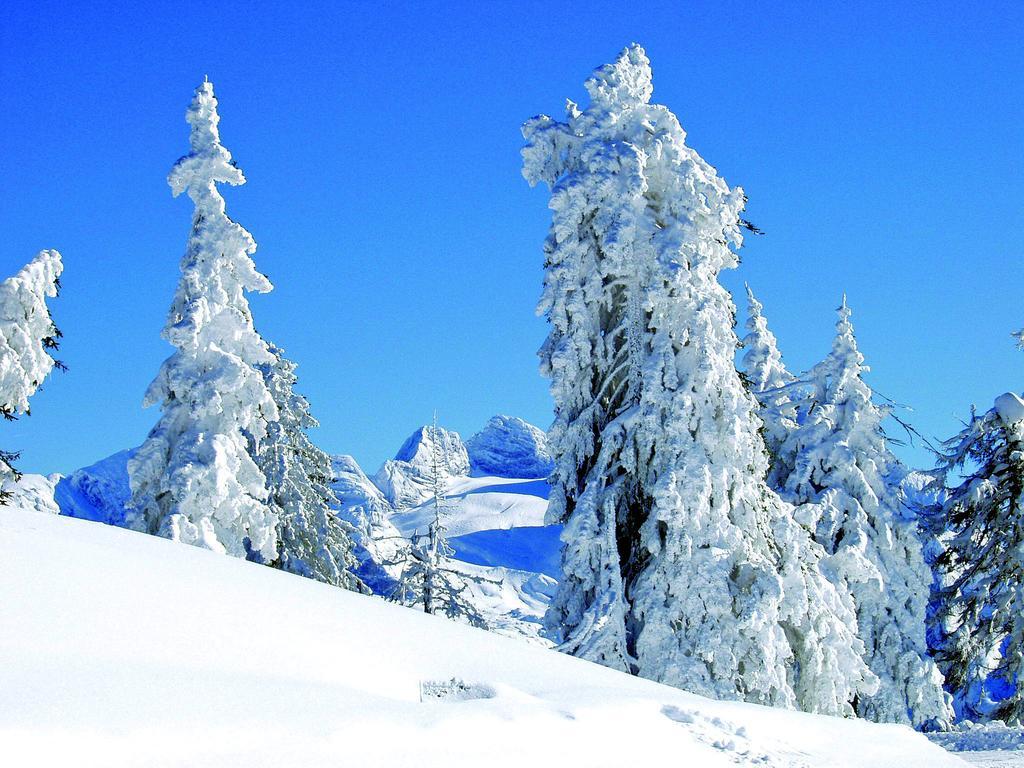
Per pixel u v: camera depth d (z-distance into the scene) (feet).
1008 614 102.68
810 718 42.96
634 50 94.12
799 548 82.94
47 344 84.84
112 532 42.42
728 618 77.46
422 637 37.78
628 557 84.79
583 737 29.84
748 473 83.05
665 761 30.35
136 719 22.33
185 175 87.66
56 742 20.48
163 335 83.15
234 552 80.64
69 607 28.45
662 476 80.53
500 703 29.58
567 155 91.91
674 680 76.07
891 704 97.86
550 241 89.10
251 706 24.70
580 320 87.20
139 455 80.69
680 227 85.35
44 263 83.46
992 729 67.77
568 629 82.94
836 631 81.00
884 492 108.68
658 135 89.86
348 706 26.23
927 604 107.76
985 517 105.60
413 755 24.75
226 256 87.35
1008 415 105.70
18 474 86.48
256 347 86.53
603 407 89.04
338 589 43.50
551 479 88.48
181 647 28.50
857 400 111.65
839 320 115.14
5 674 23.15
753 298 125.39
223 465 80.48
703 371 81.46
